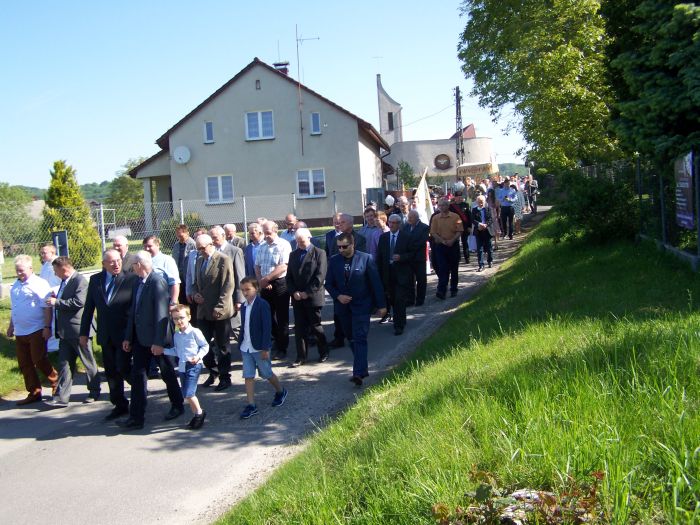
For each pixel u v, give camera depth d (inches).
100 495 211.9
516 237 875.4
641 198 449.4
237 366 378.6
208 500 201.6
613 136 541.6
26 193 2847.0
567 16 650.2
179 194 1390.3
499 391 183.8
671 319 221.3
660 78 333.1
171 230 737.6
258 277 382.3
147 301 275.3
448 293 521.0
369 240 484.1
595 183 482.3
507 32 733.9
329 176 1363.2
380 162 1722.4
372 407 235.6
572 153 723.4
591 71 642.8
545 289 370.9
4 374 364.2
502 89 887.1
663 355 175.8
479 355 250.5
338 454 191.0
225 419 280.5
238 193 1379.2
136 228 735.7
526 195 1223.5
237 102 1368.1
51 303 325.4
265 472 217.6
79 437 273.4
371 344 386.0
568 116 679.1
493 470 140.0
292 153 1365.7
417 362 291.3
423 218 632.4
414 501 135.0
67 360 324.5
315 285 353.1
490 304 387.5
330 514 145.3
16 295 329.1
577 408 153.9
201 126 1381.6
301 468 188.5
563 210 493.4
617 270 368.2
